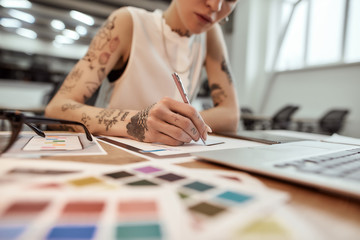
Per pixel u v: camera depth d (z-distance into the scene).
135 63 0.85
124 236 0.13
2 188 0.19
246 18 5.57
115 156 0.33
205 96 5.02
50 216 0.15
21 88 7.22
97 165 0.28
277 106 5.38
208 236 0.13
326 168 0.25
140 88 0.89
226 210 0.16
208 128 0.50
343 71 4.29
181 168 0.27
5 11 6.29
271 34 5.49
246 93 5.63
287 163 0.27
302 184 0.23
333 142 0.51
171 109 0.48
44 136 0.47
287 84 5.21
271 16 5.46
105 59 0.79
